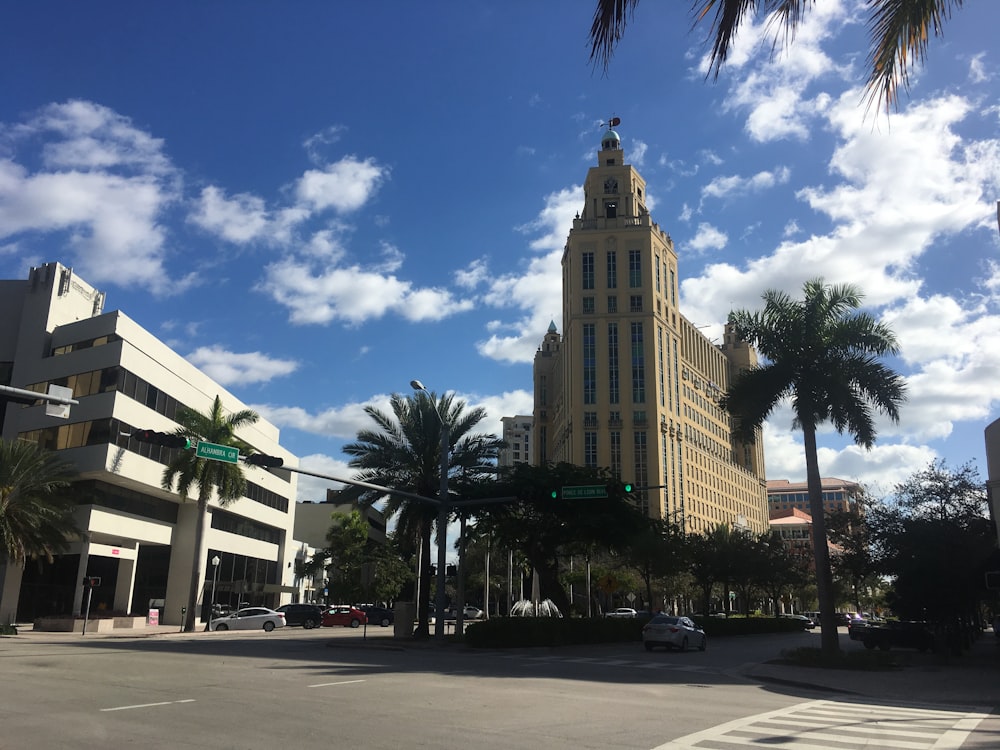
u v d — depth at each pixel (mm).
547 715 11414
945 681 18969
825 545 24906
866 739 10109
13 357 48062
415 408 35875
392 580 76125
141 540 49719
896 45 6293
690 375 134625
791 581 67250
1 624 39562
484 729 9922
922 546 28094
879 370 24969
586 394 118875
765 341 26000
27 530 36688
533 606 62688
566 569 83375
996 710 14109
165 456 49125
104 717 10375
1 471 36000
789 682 18453
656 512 111688
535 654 27141
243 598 64250
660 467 114438
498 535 37625
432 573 37031
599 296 122312
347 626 52281
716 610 107625
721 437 150375
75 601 43531
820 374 25109
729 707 13367
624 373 118500
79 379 45281
